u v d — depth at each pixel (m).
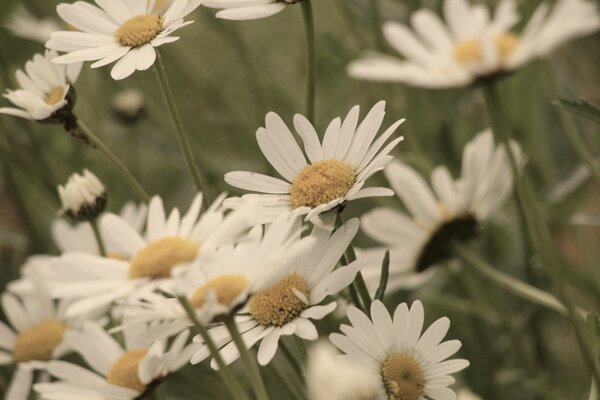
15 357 0.72
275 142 0.64
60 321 0.73
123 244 0.60
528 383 0.78
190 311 0.58
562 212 0.81
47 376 0.72
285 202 0.63
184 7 0.66
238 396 0.58
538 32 0.62
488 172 0.74
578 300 0.79
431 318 0.82
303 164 0.64
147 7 0.67
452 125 0.84
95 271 0.59
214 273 0.60
